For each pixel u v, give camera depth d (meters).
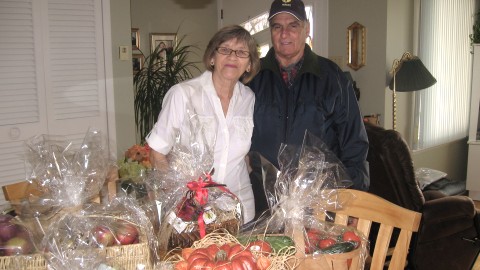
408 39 4.25
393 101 3.96
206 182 1.33
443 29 4.60
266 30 4.84
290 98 1.90
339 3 4.31
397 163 2.56
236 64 1.71
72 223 1.09
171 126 1.73
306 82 1.90
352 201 1.53
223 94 1.80
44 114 3.36
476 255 2.72
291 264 1.05
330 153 1.55
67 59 3.41
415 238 2.64
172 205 1.33
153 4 5.06
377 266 1.49
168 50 5.16
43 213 1.20
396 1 4.05
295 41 1.86
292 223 1.18
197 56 5.46
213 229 1.24
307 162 1.31
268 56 2.00
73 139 3.50
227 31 1.70
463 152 5.26
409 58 3.88
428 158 4.72
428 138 4.66
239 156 1.83
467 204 2.58
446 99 4.80
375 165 2.67
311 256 1.08
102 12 3.51
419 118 4.52
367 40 4.16
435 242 2.66
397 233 2.61
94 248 1.03
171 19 5.21
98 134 1.46
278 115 1.89
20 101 3.26
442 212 2.57
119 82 3.65
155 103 4.48
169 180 1.38
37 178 1.30
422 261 2.70
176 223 1.24
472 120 4.64
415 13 4.27
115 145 3.67
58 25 3.34
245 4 5.11
